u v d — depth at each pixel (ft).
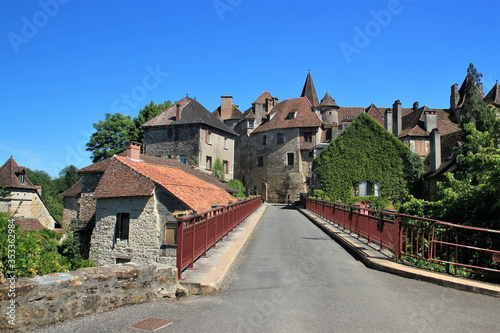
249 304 19.16
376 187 113.19
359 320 16.81
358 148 115.34
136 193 64.44
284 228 58.95
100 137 178.50
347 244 37.96
